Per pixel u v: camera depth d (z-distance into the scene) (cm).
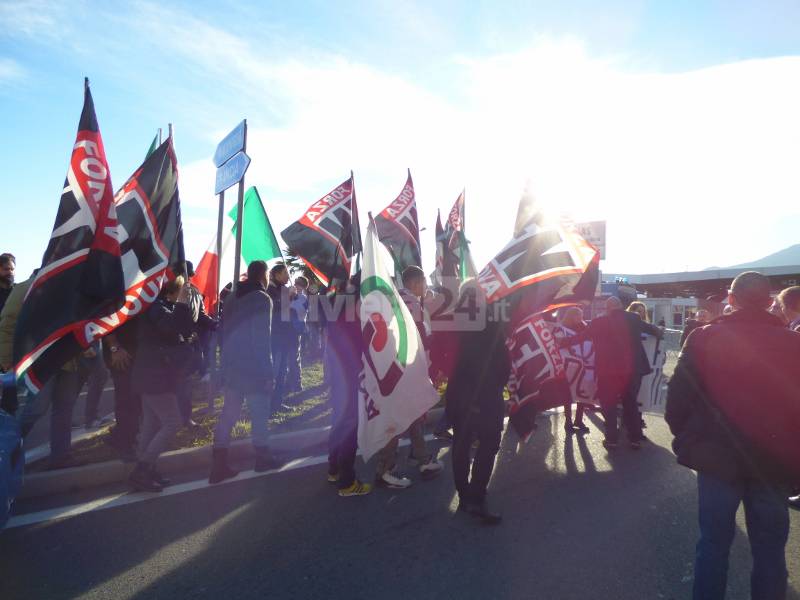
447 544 366
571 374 663
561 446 610
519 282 493
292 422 649
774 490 255
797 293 487
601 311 1075
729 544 258
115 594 305
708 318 854
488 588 313
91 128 450
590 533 385
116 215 458
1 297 567
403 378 434
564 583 319
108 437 554
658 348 747
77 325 427
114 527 386
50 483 443
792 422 251
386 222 884
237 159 619
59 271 427
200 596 304
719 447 259
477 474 398
